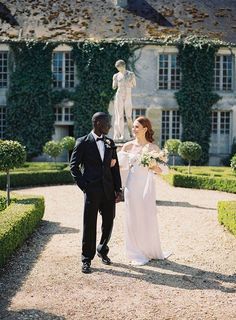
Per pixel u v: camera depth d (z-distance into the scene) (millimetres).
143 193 6668
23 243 7406
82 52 25281
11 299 4938
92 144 6238
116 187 6418
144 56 25328
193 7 27922
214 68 25750
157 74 25484
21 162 10297
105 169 6223
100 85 25172
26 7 27703
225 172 18266
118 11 27297
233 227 8102
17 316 4449
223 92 25625
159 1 28188
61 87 25953
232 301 4996
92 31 26016
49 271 6008
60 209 11023
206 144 25328
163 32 25844
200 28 26359
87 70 25234
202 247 7438
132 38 25312
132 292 5254
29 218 7801
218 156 25484
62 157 25438
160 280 5734
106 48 25172
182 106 25359
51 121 25500
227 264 6496
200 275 5980
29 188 15578
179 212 10719
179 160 24875
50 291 5238
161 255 6727
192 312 4641
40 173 16578
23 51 25484
